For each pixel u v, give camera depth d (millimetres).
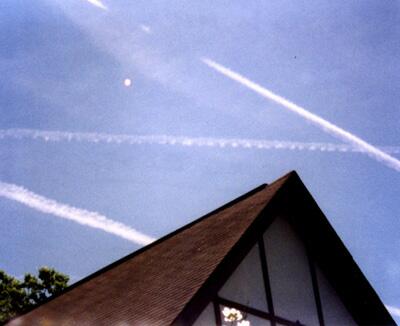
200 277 7930
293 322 9188
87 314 10336
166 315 7109
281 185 9922
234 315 7383
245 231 8742
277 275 9516
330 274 10570
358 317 10641
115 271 13578
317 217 10117
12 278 31828
